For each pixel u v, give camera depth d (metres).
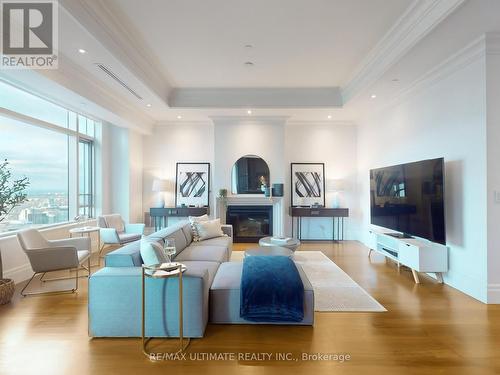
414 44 3.06
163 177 6.88
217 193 6.38
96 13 2.81
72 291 3.45
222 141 6.44
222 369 1.98
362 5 2.84
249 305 2.48
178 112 5.89
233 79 4.89
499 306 2.99
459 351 2.19
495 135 3.04
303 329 2.53
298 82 5.04
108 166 6.26
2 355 2.14
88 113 5.16
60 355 2.14
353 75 4.66
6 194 3.37
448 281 3.63
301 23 3.17
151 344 2.29
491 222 3.05
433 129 3.91
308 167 6.75
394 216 4.47
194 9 2.91
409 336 2.41
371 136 5.92
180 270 2.25
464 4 2.41
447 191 3.63
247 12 2.96
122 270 2.52
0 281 3.17
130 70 3.76
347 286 3.57
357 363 2.04
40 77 3.33
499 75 3.01
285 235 6.65
